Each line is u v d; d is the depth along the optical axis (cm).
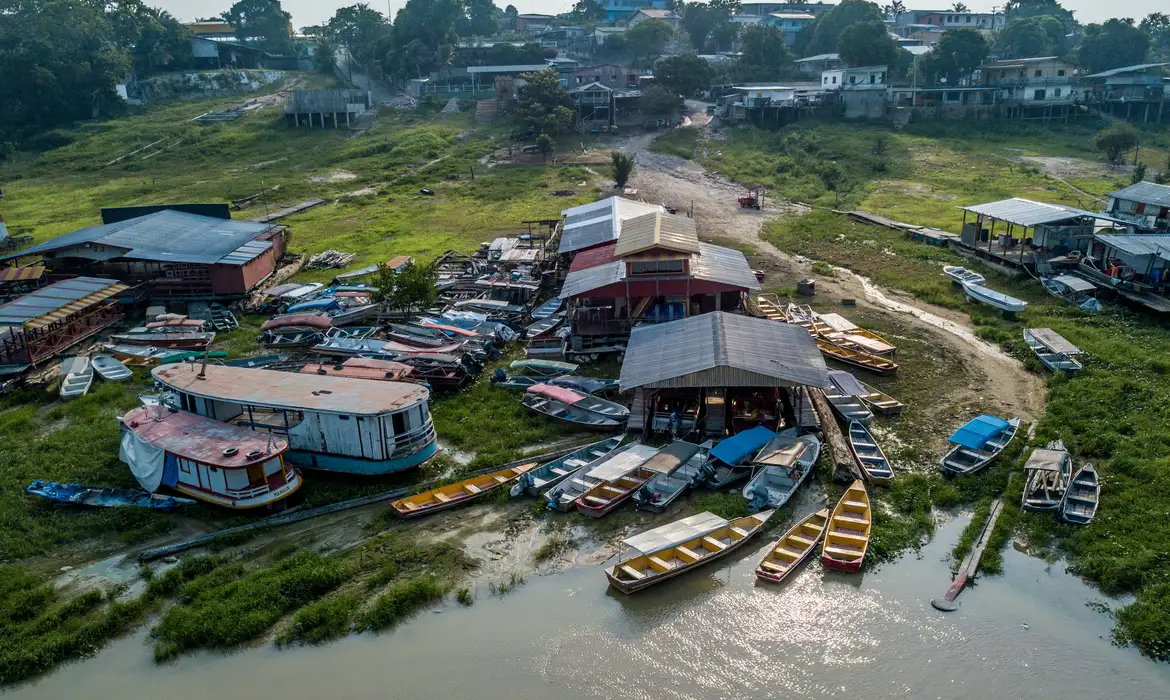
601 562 2659
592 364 4325
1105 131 9619
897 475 3125
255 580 2569
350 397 3152
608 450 3328
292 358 4316
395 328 4638
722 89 12725
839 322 4759
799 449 3073
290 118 11962
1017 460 3153
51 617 2428
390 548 2755
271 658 2294
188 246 5528
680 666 2231
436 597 2512
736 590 2514
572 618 2416
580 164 9812
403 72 14162
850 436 3384
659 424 3447
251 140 11338
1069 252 5425
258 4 17400
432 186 9188
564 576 2598
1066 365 3972
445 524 2892
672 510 2916
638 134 11131
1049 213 5447
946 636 2303
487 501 3025
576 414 3625
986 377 4041
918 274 5769
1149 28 16512
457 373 4047
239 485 2895
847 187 8669
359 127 11900
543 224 7019
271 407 3102
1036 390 3869
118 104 12900
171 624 2380
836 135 10694
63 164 10638
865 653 2255
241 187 9288
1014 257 5612
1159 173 8662
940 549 2694
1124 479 2944
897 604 2433
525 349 4544
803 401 3516
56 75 12250
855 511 2864
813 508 2930
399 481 3156
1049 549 2650
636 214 6209
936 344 4500
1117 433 3288
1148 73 12344
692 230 4716
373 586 2561
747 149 10338
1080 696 2092
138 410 3388
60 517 2931
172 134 11688
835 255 6341
